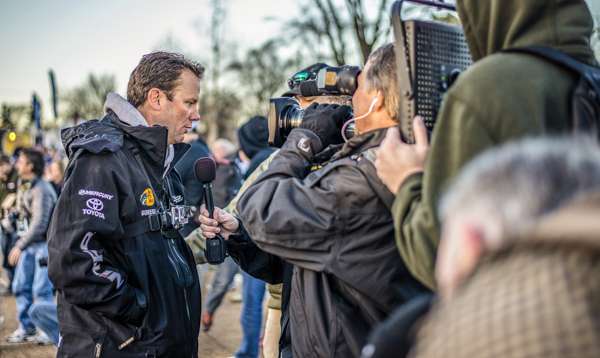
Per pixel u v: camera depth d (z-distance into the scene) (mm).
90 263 2291
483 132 1395
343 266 1831
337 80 2020
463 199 875
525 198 811
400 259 1824
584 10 1562
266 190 1958
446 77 1729
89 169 2363
